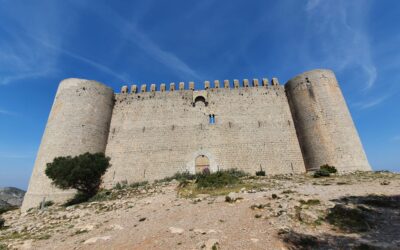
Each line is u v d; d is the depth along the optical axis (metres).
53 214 16.58
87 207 17.19
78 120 29.39
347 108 29.88
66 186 22.39
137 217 12.05
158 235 8.49
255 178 23.14
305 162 29.58
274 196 12.01
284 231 7.67
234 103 34.00
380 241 6.48
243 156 30.50
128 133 32.47
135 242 8.02
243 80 35.78
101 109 32.06
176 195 17.25
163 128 32.56
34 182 26.08
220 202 12.88
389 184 14.52
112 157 30.88
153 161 30.53
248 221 9.07
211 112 33.50
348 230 7.50
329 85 30.58
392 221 7.96
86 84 31.86
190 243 7.36
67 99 30.23
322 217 8.66
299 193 12.92
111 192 23.25
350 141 27.36
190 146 31.30
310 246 6.60
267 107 33.59
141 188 22.72
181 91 35.19
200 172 29.27
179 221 10.12
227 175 21.64
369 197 10.92
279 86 35.41
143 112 33.94
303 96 31.23
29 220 15.95
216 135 31.89
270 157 30.34
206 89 35.19
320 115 29.17
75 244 8.61
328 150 27.33
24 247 9.02
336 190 13.36
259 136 31.62
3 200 50.19
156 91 35.41
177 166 30.14
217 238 7.56
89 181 23.92
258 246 6.78
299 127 31.11
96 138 30.16
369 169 26.28
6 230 13.17
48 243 9.31
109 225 10.97
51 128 28.70
